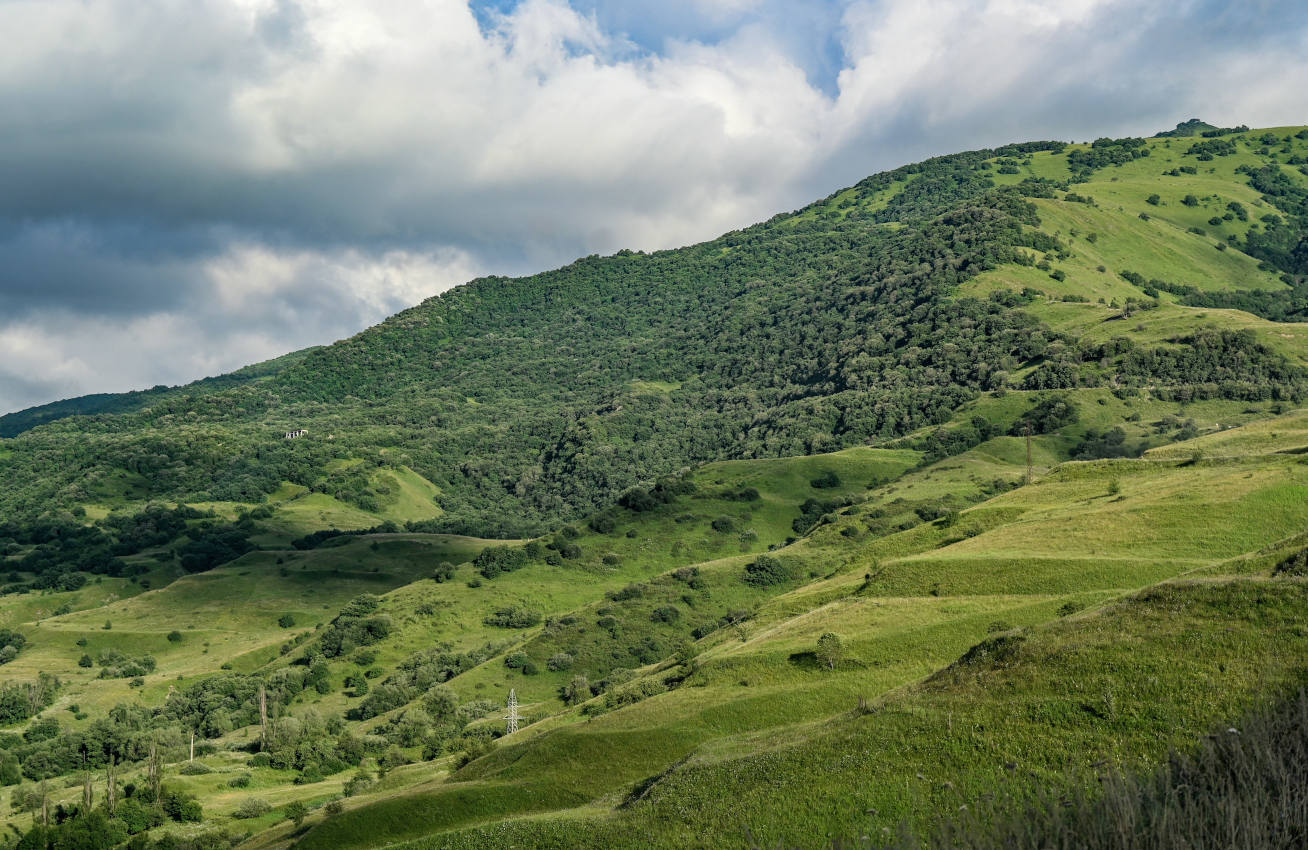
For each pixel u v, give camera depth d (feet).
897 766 98.07
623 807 135.74
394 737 418.51
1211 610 111.55
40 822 341.00
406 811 194.90
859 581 328.49
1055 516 318.65
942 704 111.14
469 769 229.04
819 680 214.90
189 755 450.71
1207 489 293.23
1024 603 235.40
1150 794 47.21
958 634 222.28
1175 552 253.03
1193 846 41.52
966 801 81.46
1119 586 238.07
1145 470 372.17
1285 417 458.91
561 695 423.23
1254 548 246.47
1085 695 99.14
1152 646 106.01
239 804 350.02
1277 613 105.40
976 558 278.87
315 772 404.57
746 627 329.52
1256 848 41.01
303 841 199.00
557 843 127.34
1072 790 57.88
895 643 224.74
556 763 201.36
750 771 113.09
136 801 342.85
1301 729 52.31
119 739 477.36
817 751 110.42
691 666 274.57
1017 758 90.89
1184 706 90.33
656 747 197.16
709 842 94.63
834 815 90.99
